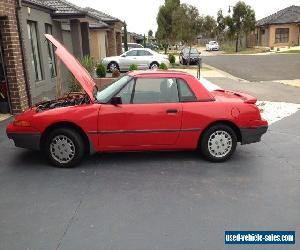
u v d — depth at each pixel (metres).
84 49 21.02
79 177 5.67
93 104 6.01
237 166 6.15
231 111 6.16
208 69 27.92
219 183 5.42
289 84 17.61
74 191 5.16
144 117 6.00
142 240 3.90
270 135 8.21
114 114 5.95
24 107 10.43
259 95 14.18
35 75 14.27
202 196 4.97
